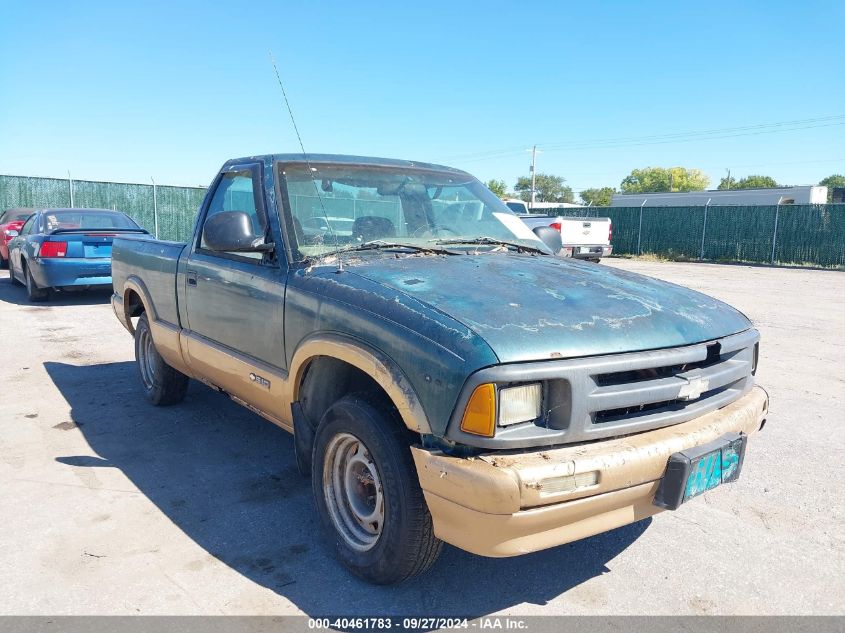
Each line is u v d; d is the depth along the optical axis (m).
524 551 2.39
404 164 4.31
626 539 3.44
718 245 23.48
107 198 22.06
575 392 2.44
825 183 91.50
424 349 2.52
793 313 10.60
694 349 2.79
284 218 3.56
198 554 3.18
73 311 10.23
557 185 95.25
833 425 5.19
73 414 5.25
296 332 3.24
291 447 4.61
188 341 4.41
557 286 3.05
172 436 4.79
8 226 14.49
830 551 3.33
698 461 2.62
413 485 2.64
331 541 3.12
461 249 3.75
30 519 3.49
